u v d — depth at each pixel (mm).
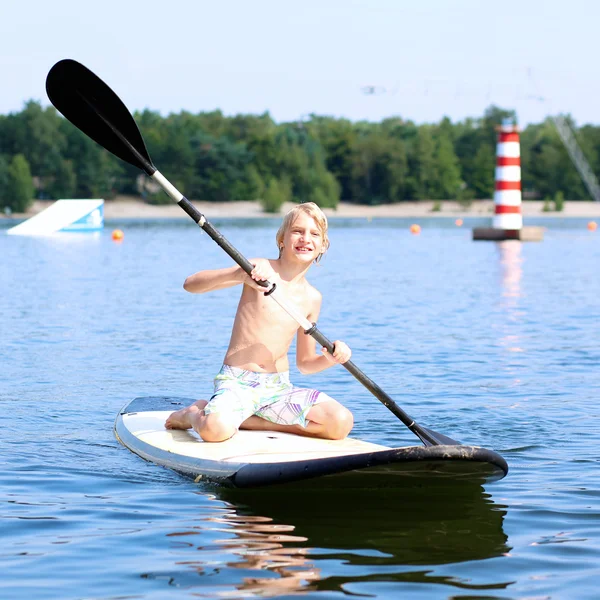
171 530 5047
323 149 127312
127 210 111875
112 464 6363
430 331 13297
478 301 17203
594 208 126250
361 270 24688
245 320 6695
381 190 127312
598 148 130875
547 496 5676
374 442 7066
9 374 9820
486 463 5582
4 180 104625
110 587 4285
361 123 152500
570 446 6930
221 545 4809
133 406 7668
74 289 19281
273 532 5012
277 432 6645
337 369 10273
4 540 4902
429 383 9477
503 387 9250
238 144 119125
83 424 7574
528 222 85000
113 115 6500
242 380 6652
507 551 4738
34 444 6902
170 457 6230
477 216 116750
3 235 46781
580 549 4777
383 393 6375
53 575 4430
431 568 4516
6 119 112312
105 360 10742
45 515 5305
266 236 46062
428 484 5824
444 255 31359
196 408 6707
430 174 127000
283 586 4297
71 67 6500
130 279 21641
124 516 5285
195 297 17859
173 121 125625
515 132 40312
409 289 19422
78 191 112625
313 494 5707
